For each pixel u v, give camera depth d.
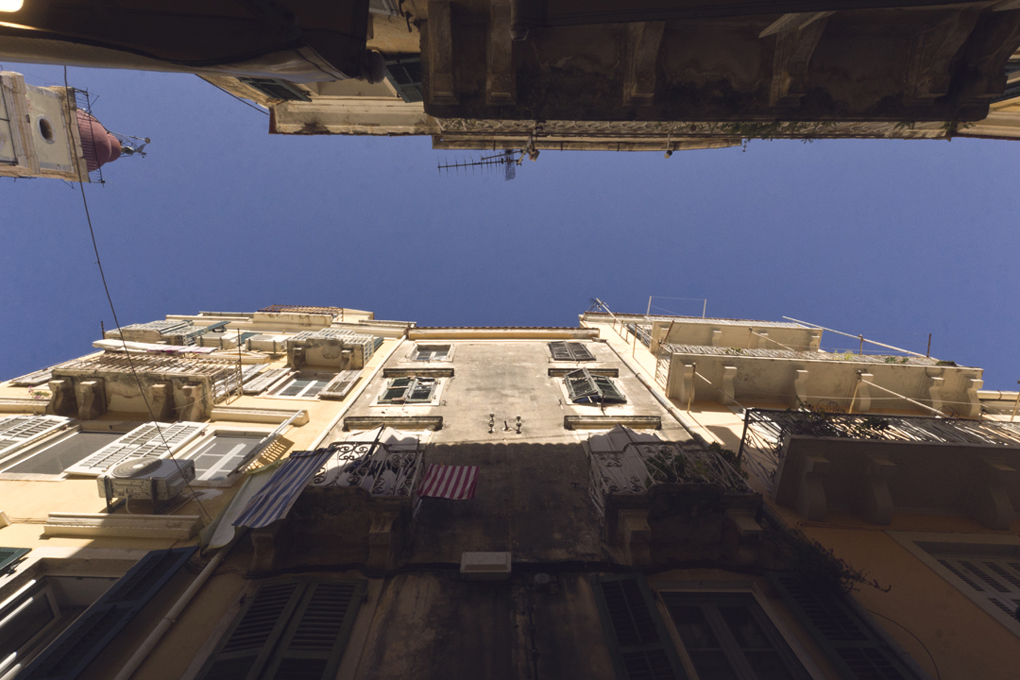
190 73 4.02
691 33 7.36
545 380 17.94
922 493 9.91
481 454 12.38
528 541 9.10
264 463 11.98
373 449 10.03
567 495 10.63
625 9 4.80
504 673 6.58
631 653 6.76
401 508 8.69
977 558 9.03
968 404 14.95
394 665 6.67
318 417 14.93
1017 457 9.54
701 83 7.54
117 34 3.54
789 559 8.57
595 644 7.03
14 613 7.73
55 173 15.91
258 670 6.27
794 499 10.01
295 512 8.75
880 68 7.44
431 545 9.00
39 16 3.37
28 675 6.19
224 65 3.84
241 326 26.72
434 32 7.02
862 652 6.75
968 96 7.28
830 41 7.39
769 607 7.68
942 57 7.00
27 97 15.00
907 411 15.28
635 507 8.81
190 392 14.43
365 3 4.16
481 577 8.05
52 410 14.08
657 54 7.18
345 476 9.16
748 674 6.89
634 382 17.83
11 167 14.51
